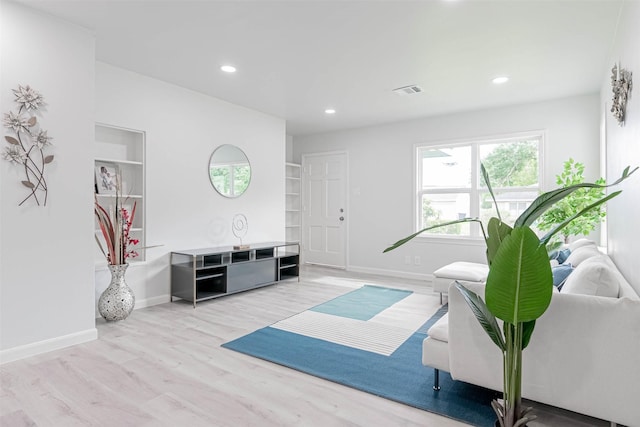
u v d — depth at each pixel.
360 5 2.47
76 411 1.84
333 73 3.71
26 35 2.52
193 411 1.85
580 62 3.37
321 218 6.57
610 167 3.14
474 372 1.83
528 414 1.50
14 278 2.46
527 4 2.42
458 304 1.86
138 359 2.47
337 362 2.44
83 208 2.81
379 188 5.88
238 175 4.84
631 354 1.47
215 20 2.69
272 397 1.99
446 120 5.26
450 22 2.68
